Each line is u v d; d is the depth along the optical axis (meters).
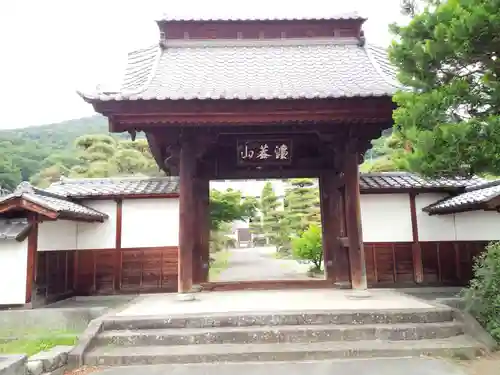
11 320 8.36
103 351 6.03
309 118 8.11
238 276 17.38
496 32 4.57
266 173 10.85
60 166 39.47
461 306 8.04
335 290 9.76
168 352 5.93
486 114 5.30
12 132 78.06
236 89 8.34
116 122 8.02
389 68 10.03
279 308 7.32
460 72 5.50
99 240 11.48
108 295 11.22
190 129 8.80
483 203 8.59
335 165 10.20
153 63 9.93
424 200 11.86
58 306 9.55
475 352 5.90
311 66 10.02
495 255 7.45
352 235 8.93
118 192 11.42
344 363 5.60
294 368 5.45
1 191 25.70
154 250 11.53
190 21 11.05
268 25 11.23
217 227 24.25
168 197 11.67
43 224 9.43
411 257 11.60
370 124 8.68
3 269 8.72
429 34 5.45
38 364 5.08
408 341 6.30
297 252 19.31
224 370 5.43
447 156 5.00
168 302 8.54
